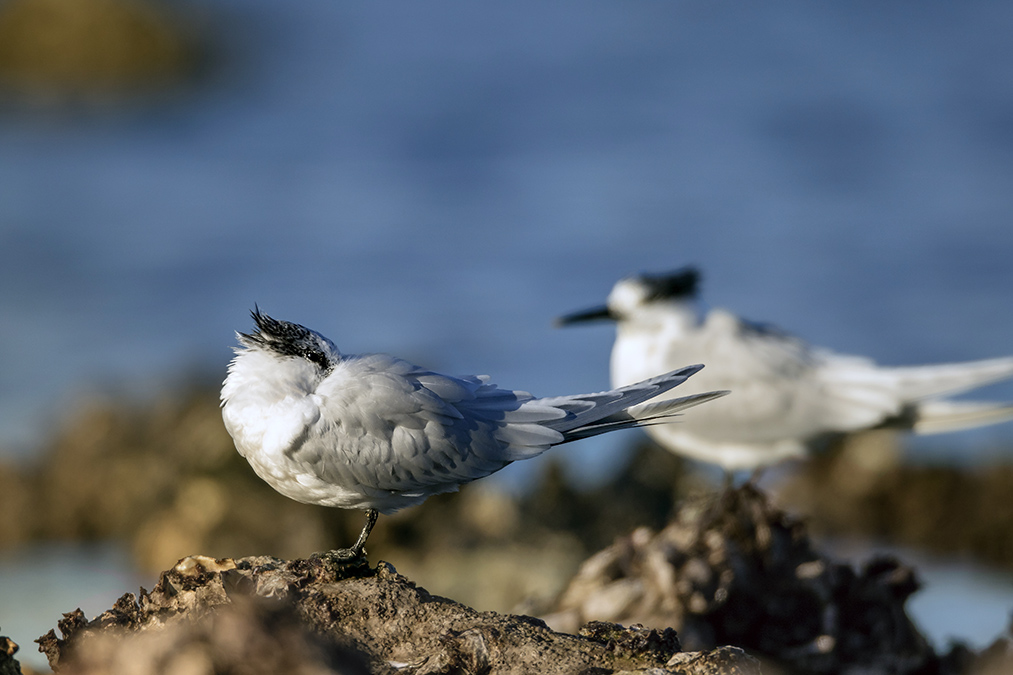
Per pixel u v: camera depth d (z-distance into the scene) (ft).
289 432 19.53
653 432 36.24
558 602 26.99
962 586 36.50
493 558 37.11
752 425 34.73
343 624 17.34
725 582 25.38
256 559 18.72
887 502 42.60
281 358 20.01
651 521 40.16
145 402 48.16
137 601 18.34
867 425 34.42
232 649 14.43
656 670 16.05
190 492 38.42
